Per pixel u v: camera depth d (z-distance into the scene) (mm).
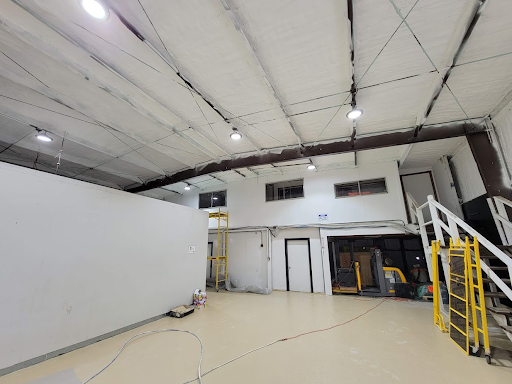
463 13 2160
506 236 3953
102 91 3148
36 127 3963
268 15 2164
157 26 2246
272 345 3105
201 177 7840
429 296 5500
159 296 4457
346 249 7027
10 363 2479
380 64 2791
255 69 2848
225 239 8211
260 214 7754
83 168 6160
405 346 2998
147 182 7121
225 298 6152
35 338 2699
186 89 3176
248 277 7559
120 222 3912
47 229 2959
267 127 4285
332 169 7074
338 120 4059
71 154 5234
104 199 3709
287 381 2242
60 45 2395
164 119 3871
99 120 3715
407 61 2750
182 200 9539
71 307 3086
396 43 2492
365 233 6355
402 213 6027
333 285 6633
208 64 2742
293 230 7336
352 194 6754
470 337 3078
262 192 7863
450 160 5895
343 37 2414
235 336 3455
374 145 4480
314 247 6988
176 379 2309
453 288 3180
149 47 2443
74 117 3750
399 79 3057
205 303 5453
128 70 2803
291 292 6852
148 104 3447
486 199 4633
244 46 2504
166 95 3289
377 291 6035
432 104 3473
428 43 2498
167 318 4418
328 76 2984
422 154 5875
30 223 2809
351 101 3465
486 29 2312
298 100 3469
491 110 3732
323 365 2543
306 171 7371
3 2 1963
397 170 6320
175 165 6047
